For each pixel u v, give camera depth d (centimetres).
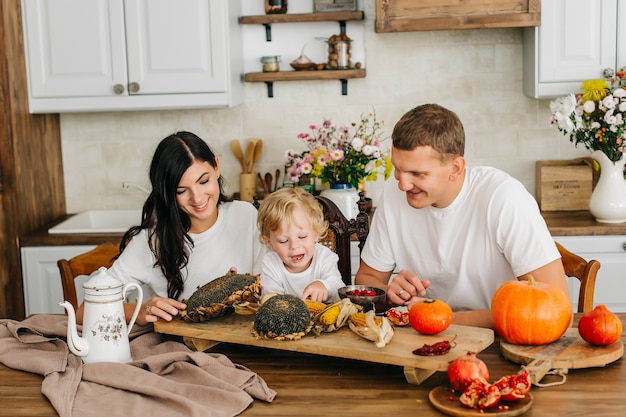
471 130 378
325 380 166
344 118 381
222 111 385
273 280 219
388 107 379
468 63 373
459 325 181
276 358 180
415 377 160
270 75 366
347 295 195
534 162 378
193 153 216
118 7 343
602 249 325
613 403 149
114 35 345
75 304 250
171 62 345
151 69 346
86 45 347
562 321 170
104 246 256
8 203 340
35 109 352
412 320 172
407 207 221
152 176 219
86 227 389
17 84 344
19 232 344
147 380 163
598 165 335
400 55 375
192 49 344
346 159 335
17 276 344
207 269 233
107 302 175
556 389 156
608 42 336
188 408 149
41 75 350
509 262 204
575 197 358
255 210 242
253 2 376
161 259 223
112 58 347
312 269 219
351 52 376
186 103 348
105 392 161
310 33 377
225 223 236
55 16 346
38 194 365
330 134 358
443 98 377
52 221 379
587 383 158
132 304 204
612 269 326
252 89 383
